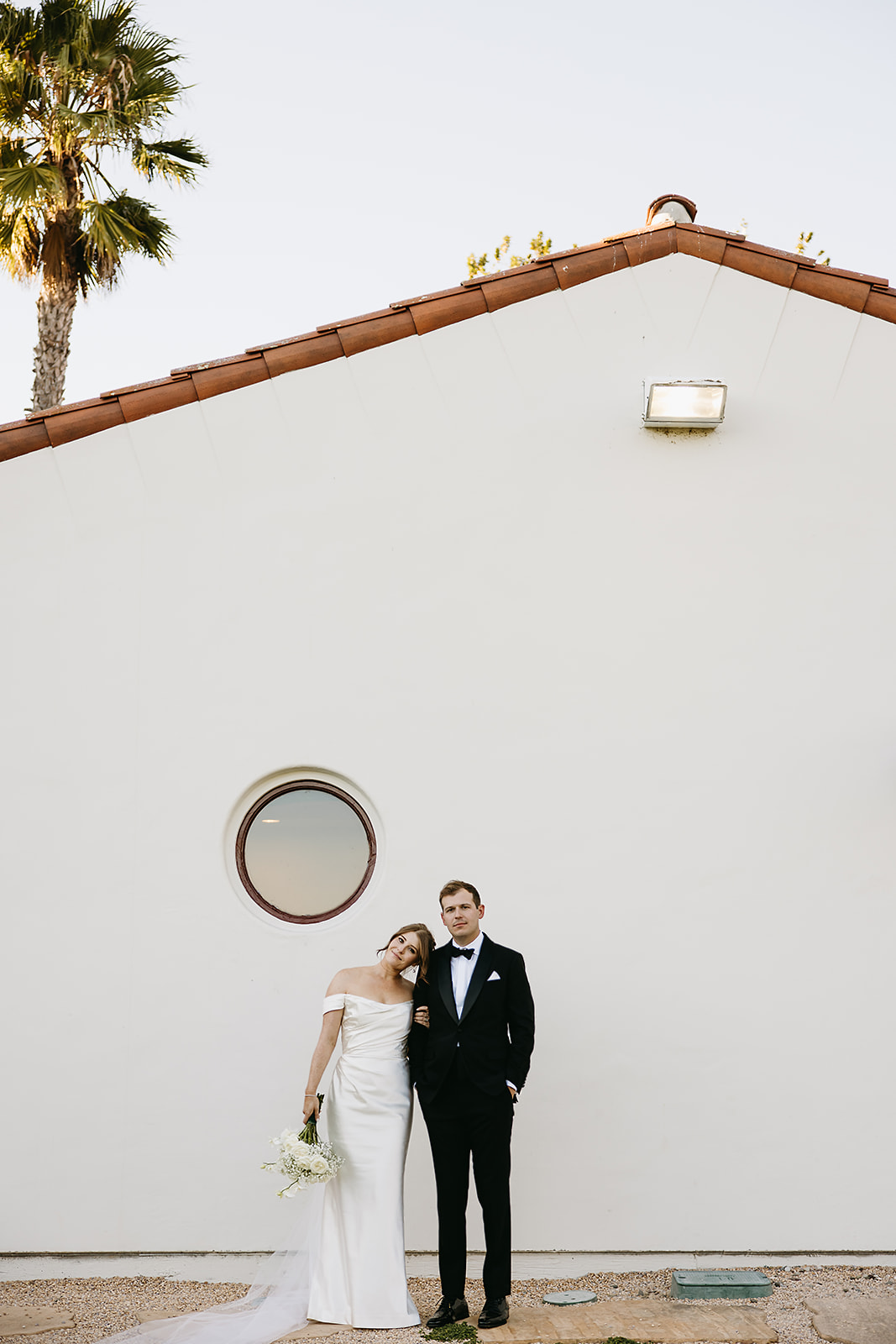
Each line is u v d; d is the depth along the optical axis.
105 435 5.79
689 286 5.93
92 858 5.49
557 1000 5.39
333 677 5.66
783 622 5.69
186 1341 4.29
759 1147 5.29
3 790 5.53
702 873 5.49
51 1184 5.24
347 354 5.88
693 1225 5.23
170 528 5.75
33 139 13.14
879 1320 4.48
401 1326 4.46
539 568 5.74
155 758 5.58
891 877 5.47
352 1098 4.68
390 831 5.52
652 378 5.76
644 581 5.73
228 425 5.82
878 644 5.66
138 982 5.39
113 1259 5.20
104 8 12.91
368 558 5.74
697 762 5.58
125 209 13.34
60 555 5.71
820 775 5.57
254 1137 5.28
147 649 5.66
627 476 5.80
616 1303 4.81
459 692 5.64
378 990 4.86
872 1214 5.23
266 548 5.74
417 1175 5.27
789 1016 5.38
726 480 5.79
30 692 5.61
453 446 5.82
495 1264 4.52
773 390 5.85
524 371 5.88
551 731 5.61
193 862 5.50
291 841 5.66
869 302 5.89
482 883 5.48
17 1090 5.30
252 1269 5.18
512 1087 4.59
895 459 5.78
